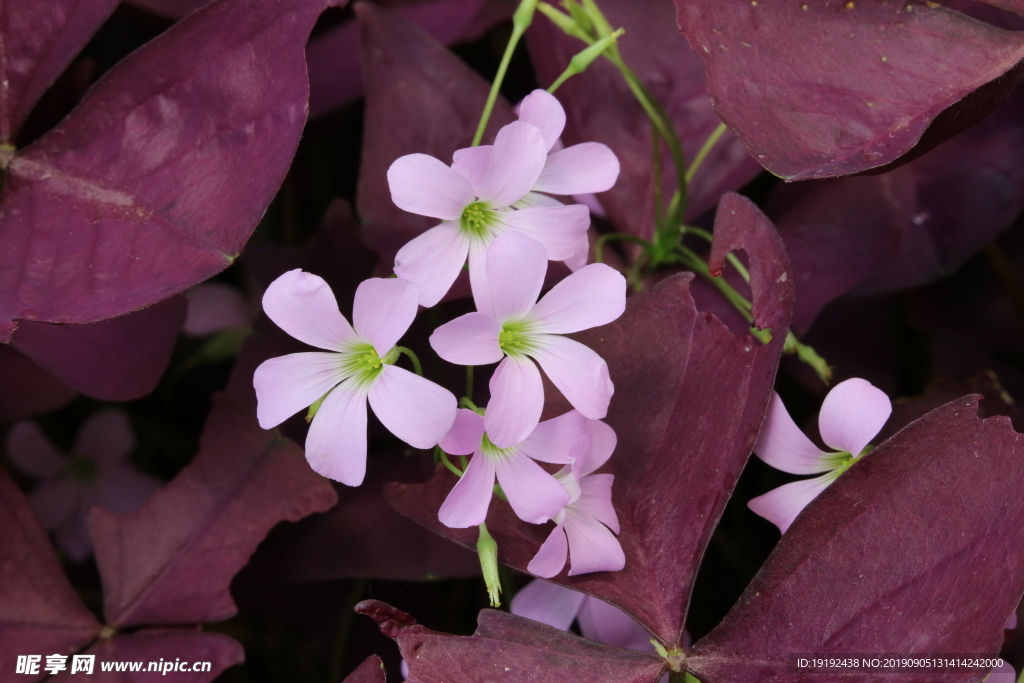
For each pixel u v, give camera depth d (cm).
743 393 28
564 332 27
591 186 29
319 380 27
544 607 29
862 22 28
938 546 27
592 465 28
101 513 30
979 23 28
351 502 31
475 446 27
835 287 31
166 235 28
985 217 32
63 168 28
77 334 30
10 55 29
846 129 27
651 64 33
